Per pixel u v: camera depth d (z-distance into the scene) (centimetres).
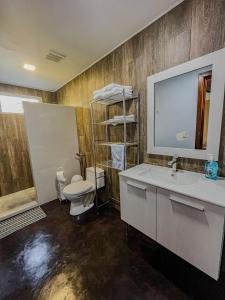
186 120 138
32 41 170
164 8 132
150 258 142
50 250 157
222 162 121
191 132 136
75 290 117
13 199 279
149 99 160
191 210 100
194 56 125
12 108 317
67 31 155
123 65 182
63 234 181
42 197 259
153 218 128
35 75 264
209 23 114
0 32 153
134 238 170
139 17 140
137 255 146
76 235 178
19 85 316
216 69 113
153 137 165
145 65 160
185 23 126
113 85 168
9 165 300
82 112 275
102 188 254
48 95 357
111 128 221
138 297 110
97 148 255
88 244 163
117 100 198
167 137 154
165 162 162
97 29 154
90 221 204
